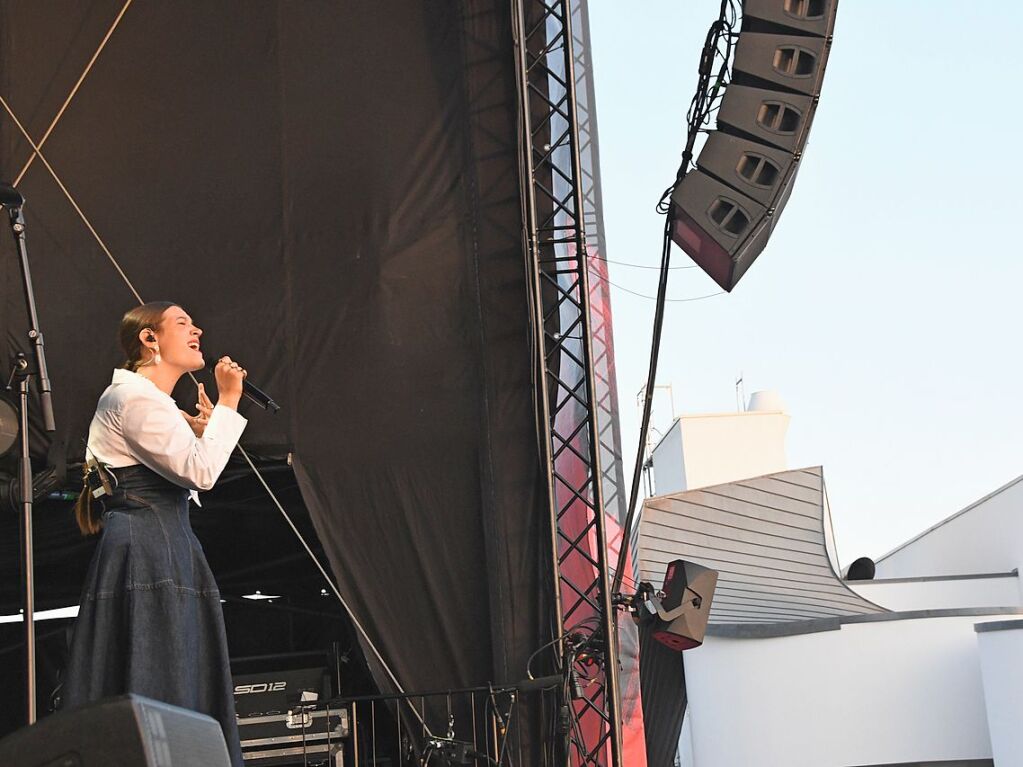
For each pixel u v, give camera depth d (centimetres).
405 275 569
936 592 1766
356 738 559
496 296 568
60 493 552
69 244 564
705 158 542
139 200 570
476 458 555
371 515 548
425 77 588
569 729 511
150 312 373
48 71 579
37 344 395
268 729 543
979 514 1898
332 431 554
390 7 594
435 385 561
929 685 1353
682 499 1580
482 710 533
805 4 540
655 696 822
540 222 581
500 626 536
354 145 580
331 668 561
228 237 569
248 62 586
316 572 727
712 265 570
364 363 561
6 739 166
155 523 347
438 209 577
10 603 723
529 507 550
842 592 1496
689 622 537
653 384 564
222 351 557
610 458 579
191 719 186
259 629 770
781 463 2205
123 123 577
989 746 1334
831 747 1355
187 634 343
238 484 608
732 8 546
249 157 577
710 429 2217
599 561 529
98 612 336
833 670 1369
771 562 1534
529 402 560
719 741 1411
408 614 541
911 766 1335
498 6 592
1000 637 1255
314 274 567
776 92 539
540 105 591
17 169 569
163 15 589
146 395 346
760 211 536
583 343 553
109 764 165
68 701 328
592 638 535
